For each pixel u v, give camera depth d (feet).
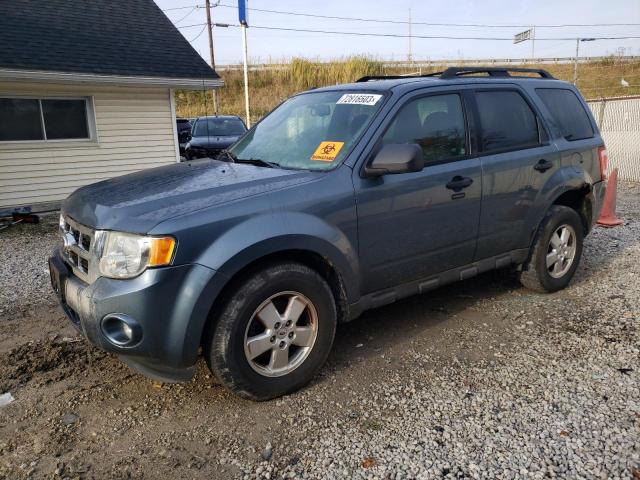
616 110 40.11
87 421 9.76
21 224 29.81
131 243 8.87
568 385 10.57
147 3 44.37
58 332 13.88
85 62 34.17
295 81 112.06
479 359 11.82
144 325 8.79
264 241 9.49
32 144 33.60
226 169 11.76
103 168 37.01
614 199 24.39
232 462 8.52
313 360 10.61
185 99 108.27
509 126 14.23
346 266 10.80
